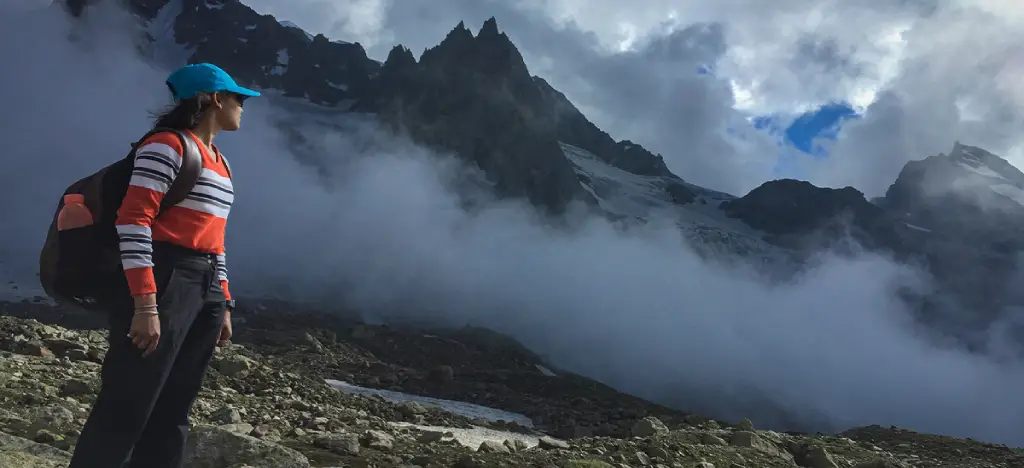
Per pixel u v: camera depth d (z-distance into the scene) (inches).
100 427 106.0
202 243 112.2
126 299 107.0
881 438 462.9
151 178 103.5
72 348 471.2
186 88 114.0
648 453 300.4
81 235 105.1
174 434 121.3
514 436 613.6
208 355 121.6
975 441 448.5
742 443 340.2
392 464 253.8
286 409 411.8
